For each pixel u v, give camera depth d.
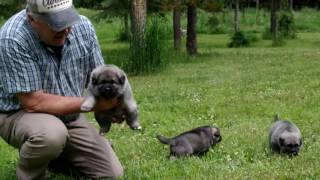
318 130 5.09
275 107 6.27
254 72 10.50
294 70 10.49
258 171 3.90
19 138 3.48
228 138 4.82
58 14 3.29
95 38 3.70
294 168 3.95
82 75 3.67
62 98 3.49
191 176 3.83
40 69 3.49
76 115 3.71
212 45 19.47
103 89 3.32
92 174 3.72
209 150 4.43
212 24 24.69
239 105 6.46
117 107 3.47
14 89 3.43
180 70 11.59
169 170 3.96
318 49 16.28
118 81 3.37
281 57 13.70
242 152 4.38
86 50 3.64
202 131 4.42
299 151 4.34
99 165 3.70
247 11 30.61
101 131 3.57
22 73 3.42
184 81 9.52
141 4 11.29
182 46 17.75
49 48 3.50
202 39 21.92
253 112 6.08
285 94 7.16
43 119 3.46
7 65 3.42
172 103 6.88
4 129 3.57
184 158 4.21
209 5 14.62
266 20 27.30
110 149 3.78
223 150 4.45
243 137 4.85
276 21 19.52
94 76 3.37
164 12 15.20
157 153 4.43
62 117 3.63
